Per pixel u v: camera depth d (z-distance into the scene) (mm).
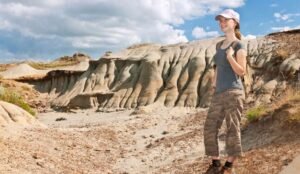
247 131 14070
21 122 18688
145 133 23453
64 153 15438
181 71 52625
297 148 10234
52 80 81312
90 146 17984
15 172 11078
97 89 60812
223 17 5254
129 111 45094
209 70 49281
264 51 44031
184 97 47031
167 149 16953
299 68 32062
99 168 14656
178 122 25766
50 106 64750
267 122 13625
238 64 5094
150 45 70875
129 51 69562
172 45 61688
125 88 55844
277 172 9133
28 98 69438
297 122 11992
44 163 12898
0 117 17641
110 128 24172
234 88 5215
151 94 51594
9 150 13086
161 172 13352
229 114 5219
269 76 37250
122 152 18078
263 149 11148
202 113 27203
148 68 55375
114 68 63656
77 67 88375
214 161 5383
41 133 17734
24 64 101000
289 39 45000
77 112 53312
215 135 5379
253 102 24797
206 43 57844
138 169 14750
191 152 15508
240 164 10484
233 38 5277
